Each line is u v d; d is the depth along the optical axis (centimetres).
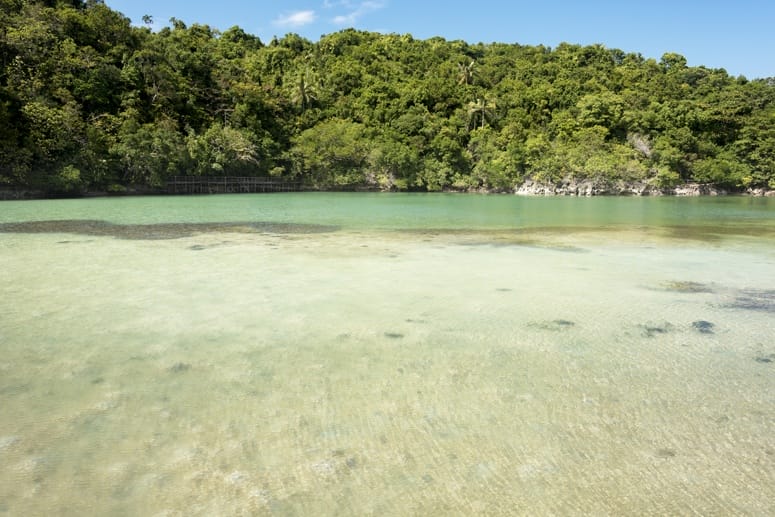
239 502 383
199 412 525
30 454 445
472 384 604
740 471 432
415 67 9375
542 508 381
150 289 1050
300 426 499
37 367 637
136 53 6081
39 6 5697
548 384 605
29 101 4681
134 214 2784
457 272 1266
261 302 959
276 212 3055
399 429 496
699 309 946
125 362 657
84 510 372
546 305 964
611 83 8744
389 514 371
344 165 6888
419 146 7219
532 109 8075
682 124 7488
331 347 722
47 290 1031
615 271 1300
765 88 8650
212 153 5844
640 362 680
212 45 8644
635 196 6481
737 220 2819
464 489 403
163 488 399
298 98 7675
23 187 4462
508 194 6662
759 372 647
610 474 426
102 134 4988
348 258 1445
